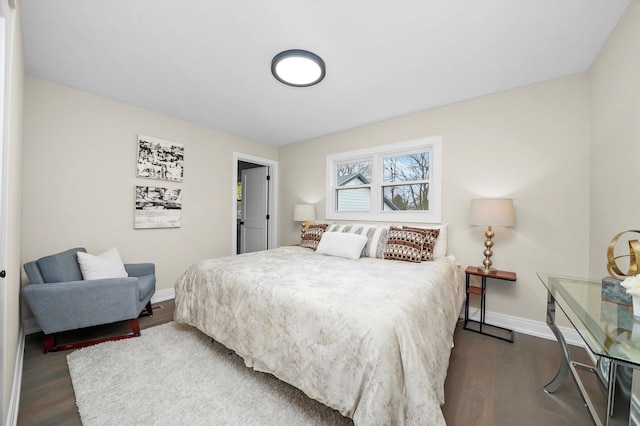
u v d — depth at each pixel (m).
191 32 1.71
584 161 2.10
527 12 1.51
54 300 1.87
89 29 1.68
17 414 1.30
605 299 1.18
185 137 3.31
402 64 2.04
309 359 1.26
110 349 1.93
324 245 2.73
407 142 3.05
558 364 1.82
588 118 2.08
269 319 1.47
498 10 1.50
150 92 2.55
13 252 1.46
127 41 1.80
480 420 1.31
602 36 1.71
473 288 2.44
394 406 1.00
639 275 0.98
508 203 2.22
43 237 2.30
